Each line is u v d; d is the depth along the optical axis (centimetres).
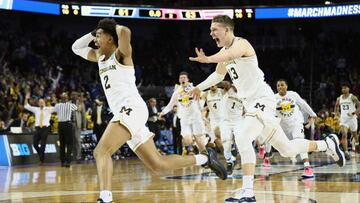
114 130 482
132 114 487
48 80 2039
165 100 2291
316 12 2197
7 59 2097
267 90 557
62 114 1251
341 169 995
